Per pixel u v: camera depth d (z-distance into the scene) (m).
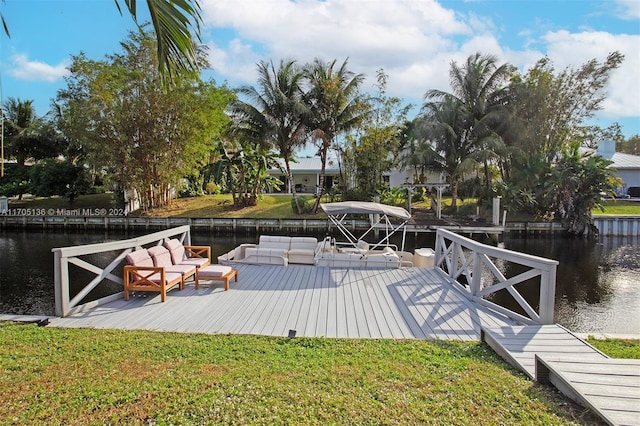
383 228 18.98
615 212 21.27
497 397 2.71
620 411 2.24
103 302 5.57
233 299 5.83
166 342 3.98
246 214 21.77
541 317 4.50
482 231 17.89
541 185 20.28
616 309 8.01
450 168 21.78
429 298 5.94
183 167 21.66
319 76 20.64
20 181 27.17
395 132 22.62
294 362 3.46
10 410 2.54
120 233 20.28
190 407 2.57
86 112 19.12
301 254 8.53
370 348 3.90
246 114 20.06
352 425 2.36
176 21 2.42
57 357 3.53
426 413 2.50
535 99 21.28
